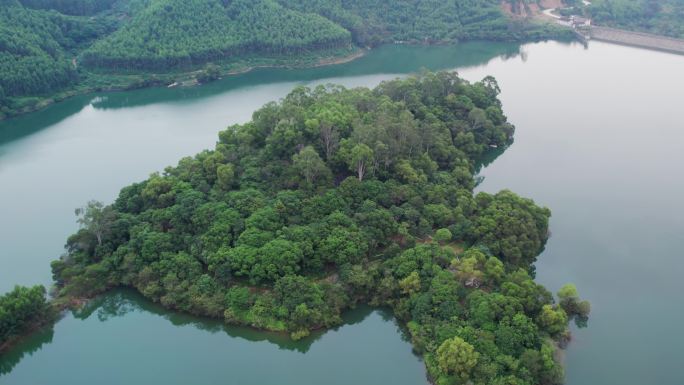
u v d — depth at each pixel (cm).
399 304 14325
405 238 16150
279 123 19800
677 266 16825
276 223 16050
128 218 16712
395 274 14862
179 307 14575
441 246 16388
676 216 19512
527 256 16275
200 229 16212
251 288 14950
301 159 17738
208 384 12975
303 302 14050
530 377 11794
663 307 15150
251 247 15138
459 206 17475
